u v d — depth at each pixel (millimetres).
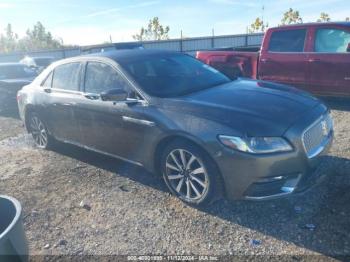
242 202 3631
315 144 3412
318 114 3547
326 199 3529
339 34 6652
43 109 5289
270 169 3086
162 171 3805
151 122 3682
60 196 4098
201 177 3480
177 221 3396
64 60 5125
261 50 7738
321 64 6879
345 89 6742
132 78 4043
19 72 10758
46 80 5359
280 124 3178
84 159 5211
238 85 4277
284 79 7500
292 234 3051
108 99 3775
